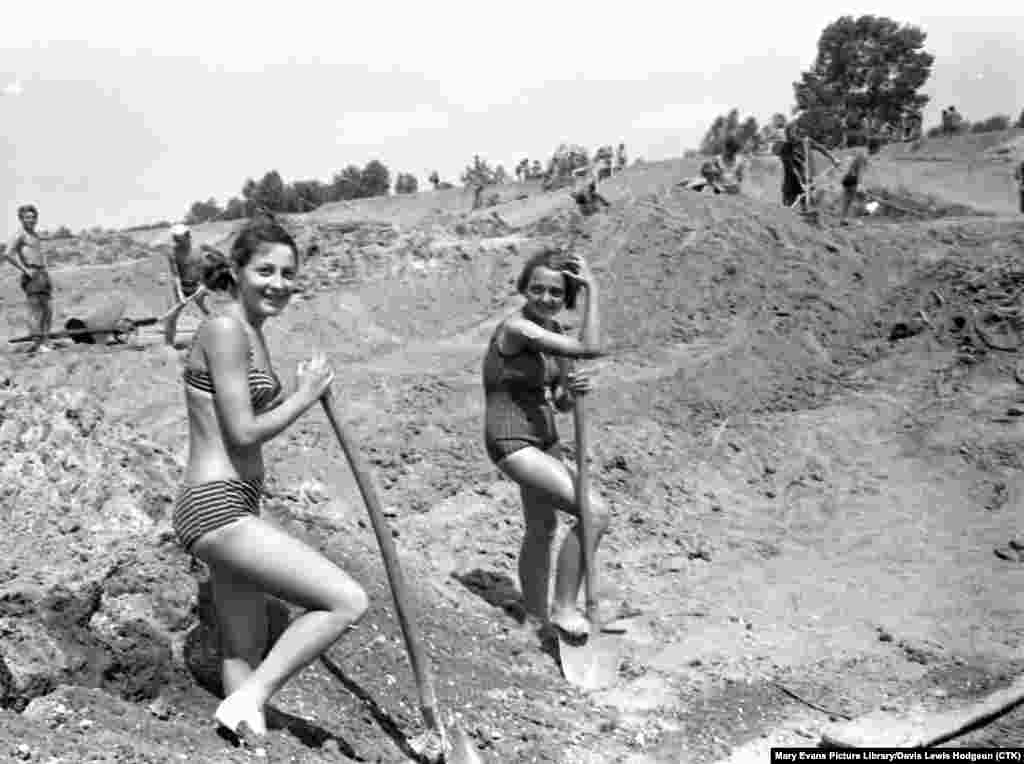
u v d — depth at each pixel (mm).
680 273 14539
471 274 17031
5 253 14773
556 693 5758
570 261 6004
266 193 50781
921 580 7852
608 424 10742
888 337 13125
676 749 5289
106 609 4500
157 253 29719
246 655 4387
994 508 9188
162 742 3879
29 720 3707
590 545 5961
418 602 6227
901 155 40656
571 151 40531
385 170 53625
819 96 58500
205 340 4199
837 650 6660
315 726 4562
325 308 15867
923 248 15219
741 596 7625
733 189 20250
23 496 5047
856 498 9609
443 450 9898
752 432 10867
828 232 15898
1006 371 11562
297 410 4297
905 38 57531
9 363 13375
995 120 50719
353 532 7246
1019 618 7078
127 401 12133
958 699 5957
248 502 4258
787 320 13445
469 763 4648
